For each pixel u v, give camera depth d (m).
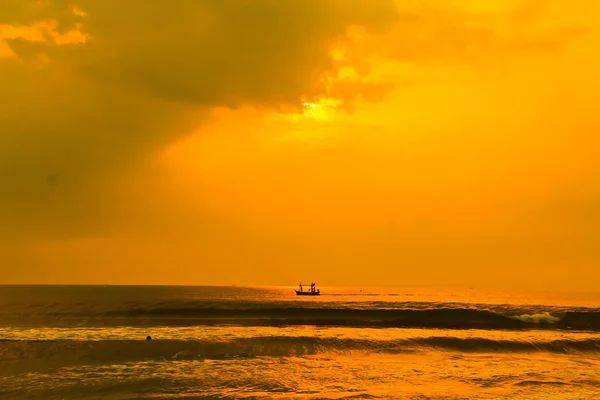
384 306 66.69
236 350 25.81
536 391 18.62
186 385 19.06
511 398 17.50
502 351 27.59
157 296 105.25
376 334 32.34
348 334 32.12
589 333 35.38
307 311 45.59
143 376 20.38
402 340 29.41
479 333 34.31
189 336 30.34
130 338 29.50
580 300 113.75
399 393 18.09
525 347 28.64
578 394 18.25
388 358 25.14
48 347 25.30
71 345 25.77
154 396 17.53
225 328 35.47
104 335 30.91
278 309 46.22
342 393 18.02
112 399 17.14
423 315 43.31
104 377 20.19
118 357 23.92
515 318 42.75
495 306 68.81
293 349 26.38
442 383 19.80
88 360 23.25
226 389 18.48
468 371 22.20
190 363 22.98
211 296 112.44
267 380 19.97
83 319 41.38
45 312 47.38
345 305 68.31
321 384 19.42
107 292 137.88
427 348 27.83
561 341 30.19
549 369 22.95
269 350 26.02
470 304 76.56
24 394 17.77
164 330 33.84
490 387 19.20
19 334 31.36
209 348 26.03
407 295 149.12
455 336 31.83
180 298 92.38
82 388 18.55
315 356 25.12
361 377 20.72
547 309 60.81
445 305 70.56
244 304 66.31
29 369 21.47
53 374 20.67
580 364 24.41
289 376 20.70
